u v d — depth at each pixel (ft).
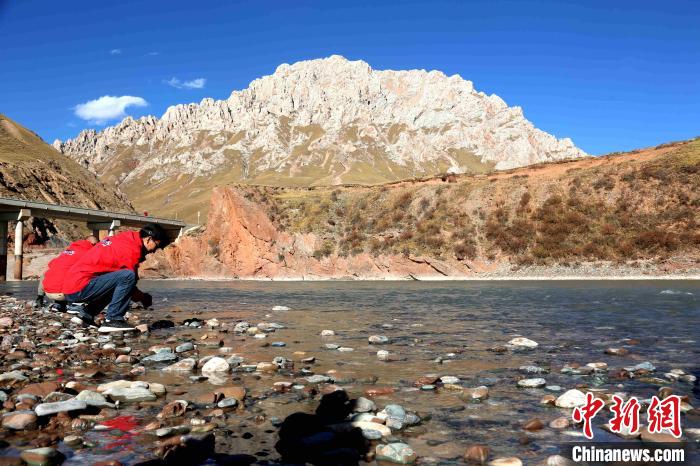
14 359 24.31
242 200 182.70
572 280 123.03
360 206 181.06
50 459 11.53
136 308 55.31
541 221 149.38
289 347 29.53
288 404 17.07
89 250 36.45
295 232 173.78
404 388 19.57
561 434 14.01
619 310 51.44
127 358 24.81
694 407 16.39
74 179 579.48
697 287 90.17
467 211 162.91
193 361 23.79
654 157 159.53
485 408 16.70
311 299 73.67
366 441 13.43
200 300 72.13
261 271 172.45
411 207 172.86
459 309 55.11
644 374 21.58
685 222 131.95
